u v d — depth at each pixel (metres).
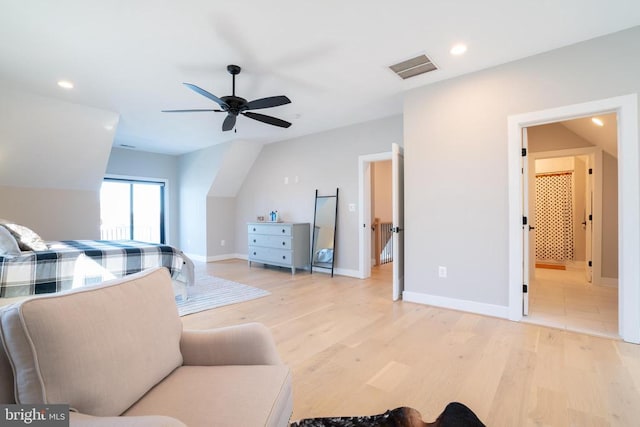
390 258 6.49
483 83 2.93
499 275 2.88
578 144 4.24
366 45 2.52
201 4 2.00
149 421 0.68
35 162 4.20
